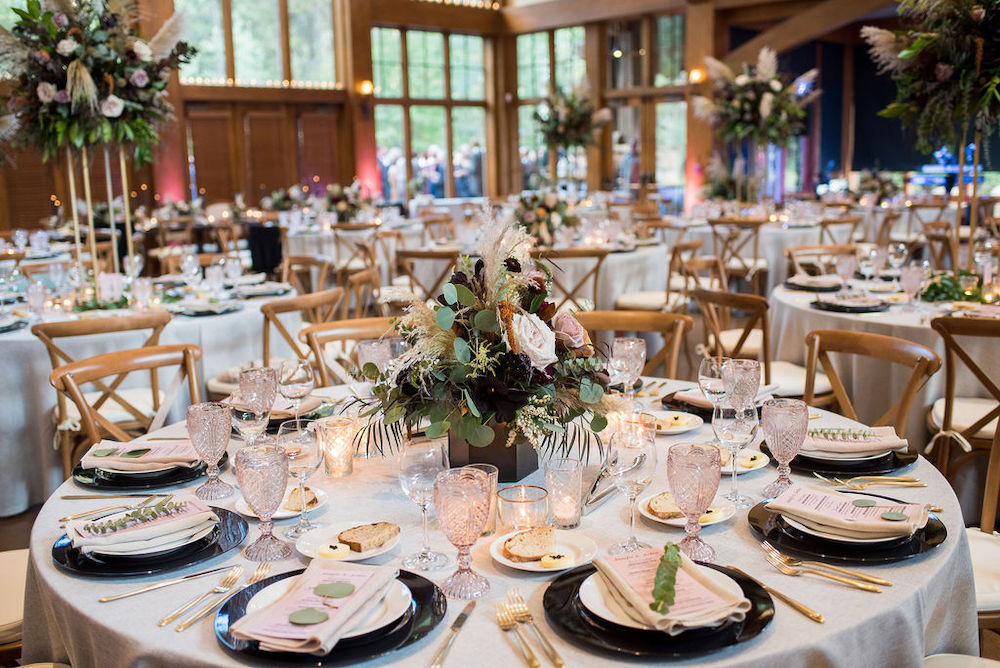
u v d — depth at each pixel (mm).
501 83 16250
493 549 1647
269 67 13719
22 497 3941
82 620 1501
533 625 1409
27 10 4324
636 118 14969
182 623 1441
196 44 12859
